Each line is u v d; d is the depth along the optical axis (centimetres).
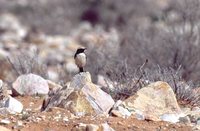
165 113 1011
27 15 4659
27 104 1123
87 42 2909
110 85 1220
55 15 4378
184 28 1820
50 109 995
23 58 1551
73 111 992
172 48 1700
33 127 912
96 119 955
